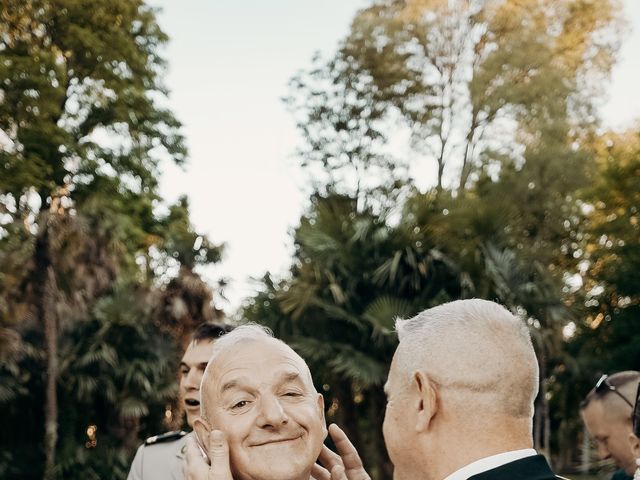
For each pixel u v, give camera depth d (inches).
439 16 953.5
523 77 933.2
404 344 57.8
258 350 63.1
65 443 635.5
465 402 53.6
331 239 523.8
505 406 53.5
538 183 877.2
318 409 64.8
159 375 641.0
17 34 827.4
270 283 574.9
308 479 62.9
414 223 532.4
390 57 964.6
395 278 524.1
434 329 56.1
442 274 530.3
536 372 55.5
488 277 520.1
